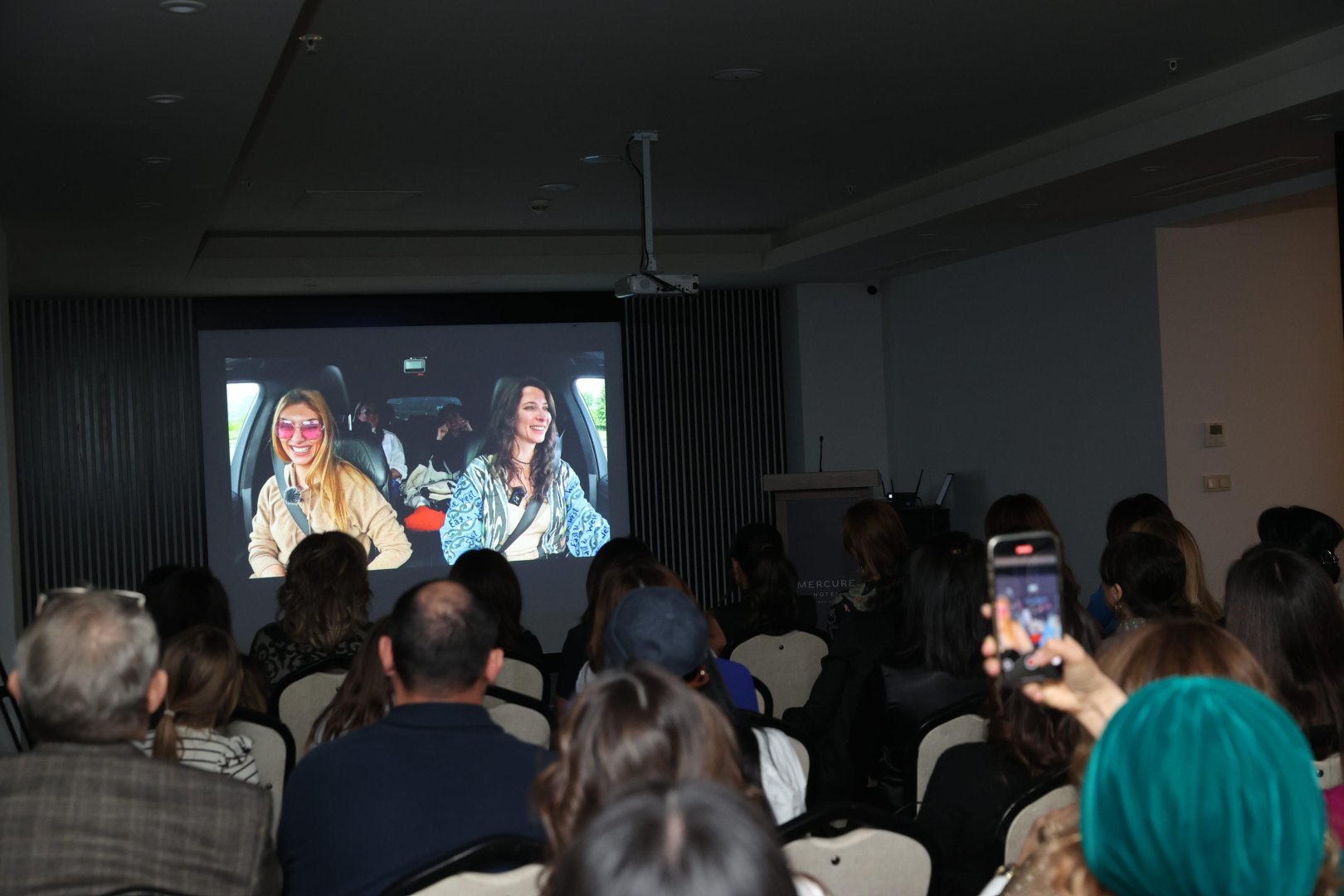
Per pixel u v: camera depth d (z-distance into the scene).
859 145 7.65
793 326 11.58
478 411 11.03
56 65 4.49
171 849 1.98
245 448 10.65
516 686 4.84
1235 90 6.27
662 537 11.51
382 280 10.13
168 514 10.65
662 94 6.36
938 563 3.60
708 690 2.55
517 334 11.14
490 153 7.43
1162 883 0.88
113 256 8.48
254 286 10.16
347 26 5.17
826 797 4.24
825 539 10.24
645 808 0.79
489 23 5.20
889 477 11.63
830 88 6.38
